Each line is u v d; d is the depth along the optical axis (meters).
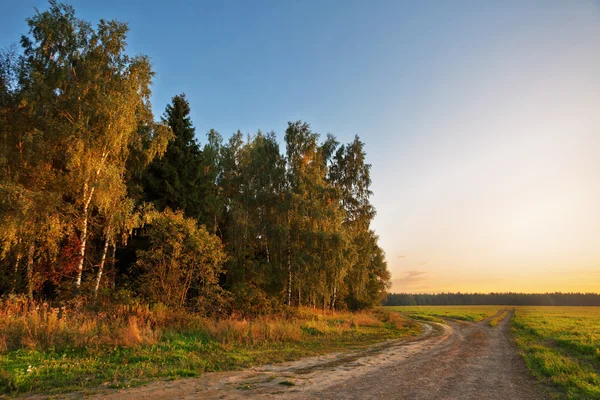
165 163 22.05
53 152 15.75
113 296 17.22
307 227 26.78
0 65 16.98
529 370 10.69
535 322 32.59
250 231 26.55
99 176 15.95
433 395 7.46
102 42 17.53
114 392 7.06
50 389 7.07
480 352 14.81
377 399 7.01
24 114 16.34
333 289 30.03
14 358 8.71
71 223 16.44
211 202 26.05
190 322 15.52
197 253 19.14
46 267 18.05
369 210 32.72
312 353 13.02
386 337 19.88
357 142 33.53
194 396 6.94
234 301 22.17
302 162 28.05
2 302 13.43
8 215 13.72
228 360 10.75
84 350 10.22
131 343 11.16
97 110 16.22
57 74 16.36
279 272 27.12
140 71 18.19
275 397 6.99
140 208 17.78
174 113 24.23
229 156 30.33
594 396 7.34
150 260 18.70
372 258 39.12
